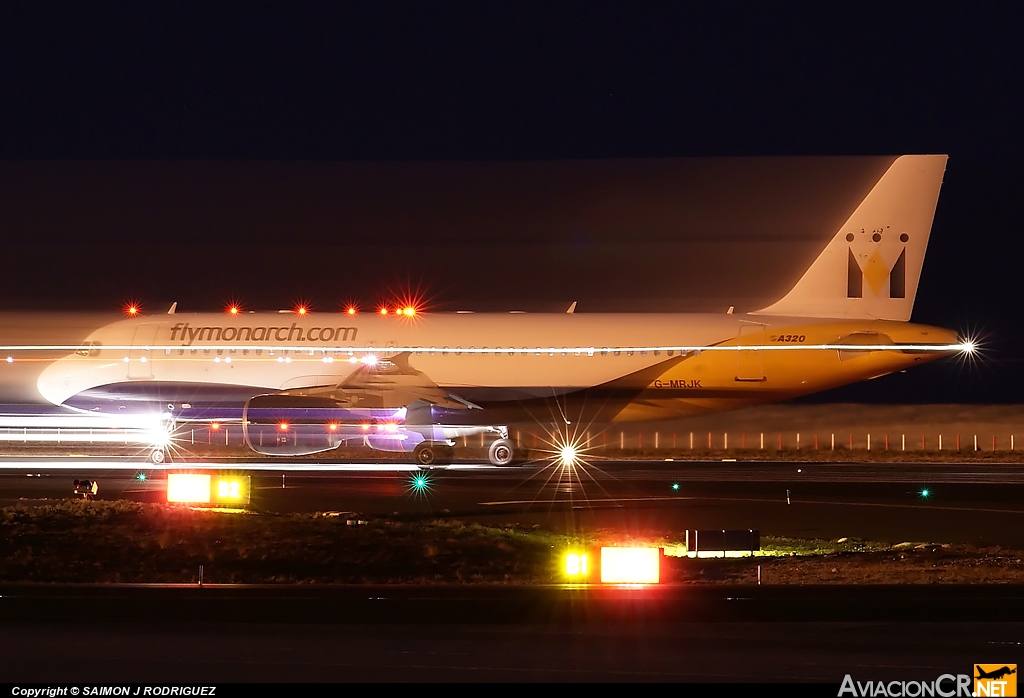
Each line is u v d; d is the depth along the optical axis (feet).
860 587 229.45
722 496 438.81
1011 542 337.11
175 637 186.29
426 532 313.32
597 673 163.53
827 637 188.85
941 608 213.25
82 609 209.97
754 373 608.19
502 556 295.69
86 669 164.04
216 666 165.99
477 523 346.74
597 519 365.81
